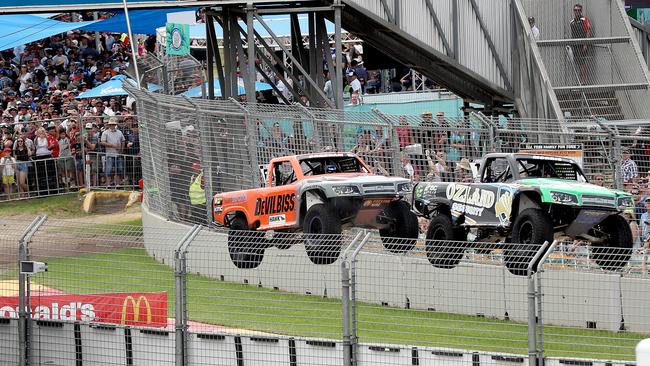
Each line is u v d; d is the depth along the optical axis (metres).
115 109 101.75
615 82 77.62
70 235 46.97
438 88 104.69
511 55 80.62
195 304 44.09
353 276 38.62
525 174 53.16
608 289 43.66
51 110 102.38
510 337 42.03
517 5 79.25
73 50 116.88
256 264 48.09
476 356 37.06
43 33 97.56
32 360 43.94
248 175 63.41
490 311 45.53
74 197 88.75
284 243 50.03
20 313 43.69
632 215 53.72
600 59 78.06
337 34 77.94
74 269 46.59
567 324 44.41
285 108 66.38
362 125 62.28
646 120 74.31
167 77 85.56
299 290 47.34
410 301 46.25
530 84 79.44
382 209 55.47
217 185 64.50
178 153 67.62
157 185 71.94
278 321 43.53
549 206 50.84
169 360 41.25
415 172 60.78
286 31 102.94
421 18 79.62
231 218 61.06
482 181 54.38
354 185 54.38
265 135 63.56
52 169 89.69
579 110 77.00
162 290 46.59
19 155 90.62
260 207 58.47
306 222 55.28
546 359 36.94
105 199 86.88
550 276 45.25
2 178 89.25
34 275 47.09
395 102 87.81
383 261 46.09
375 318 44.62
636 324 43.16
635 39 77.19
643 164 56.41
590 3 79.31
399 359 37.88
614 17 78.44
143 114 74.94
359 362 38.44
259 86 103.19
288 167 58.12
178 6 80.81
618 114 76.56
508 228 51.66
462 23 80.12
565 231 51.12
